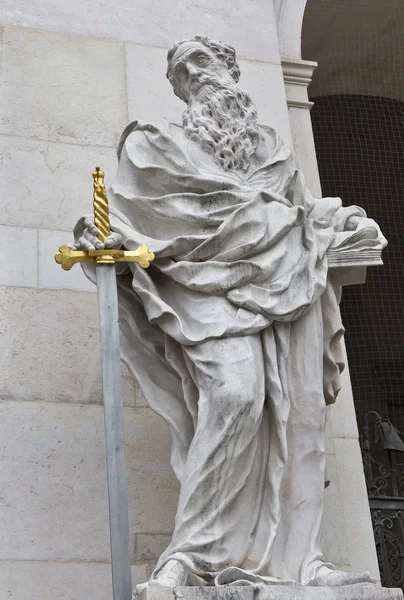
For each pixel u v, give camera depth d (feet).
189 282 14.39
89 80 20.17
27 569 15.58
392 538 20.15
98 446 16.80
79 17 20.84
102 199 13.64
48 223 18.44
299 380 14.76
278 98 21.38
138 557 16.15
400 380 28.66
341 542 17.34
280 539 14.16
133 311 15.15
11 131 19.11
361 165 29.12
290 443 14.60
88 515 16.22
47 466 16.44
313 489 14.46
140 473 16.79
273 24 22.40
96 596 15.67
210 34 21.68
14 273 17.80
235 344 14.12
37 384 17.02
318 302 15.15
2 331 17.26
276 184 15.74
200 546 13.34
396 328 29.12
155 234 15.10
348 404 18.86
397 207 29.35
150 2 21.57
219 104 16.08
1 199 18.40
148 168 15.23
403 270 29.45
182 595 12.40
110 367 12.89
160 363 15.14
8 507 15.96
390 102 28.91
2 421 16.58
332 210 16.01
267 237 14.69
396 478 21.13
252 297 14.38
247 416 13.82
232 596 12.61
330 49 27.71
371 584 13.42
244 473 13.89
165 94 20.53
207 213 14.70
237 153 15.80
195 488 13.61
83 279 18.07
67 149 19.27
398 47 27.68
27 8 20.59
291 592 12.92
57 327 17.56
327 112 28.68
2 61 19.83
